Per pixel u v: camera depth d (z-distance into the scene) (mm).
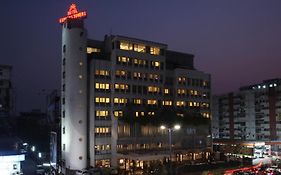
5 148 87938
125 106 98750
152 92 105438
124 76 99500
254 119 152000
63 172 91812
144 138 100312
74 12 94938
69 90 91812
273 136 143125
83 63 92938
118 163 95062
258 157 119750
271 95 146000
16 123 159500
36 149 122125
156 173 89125
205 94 120000
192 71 116688
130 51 101312
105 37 103750
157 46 107938
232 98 163000
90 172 85438
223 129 166000
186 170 92375
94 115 94000
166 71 110625
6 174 71250
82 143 90875
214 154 117188
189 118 111312
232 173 91250
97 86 95500
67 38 93375
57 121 120562
